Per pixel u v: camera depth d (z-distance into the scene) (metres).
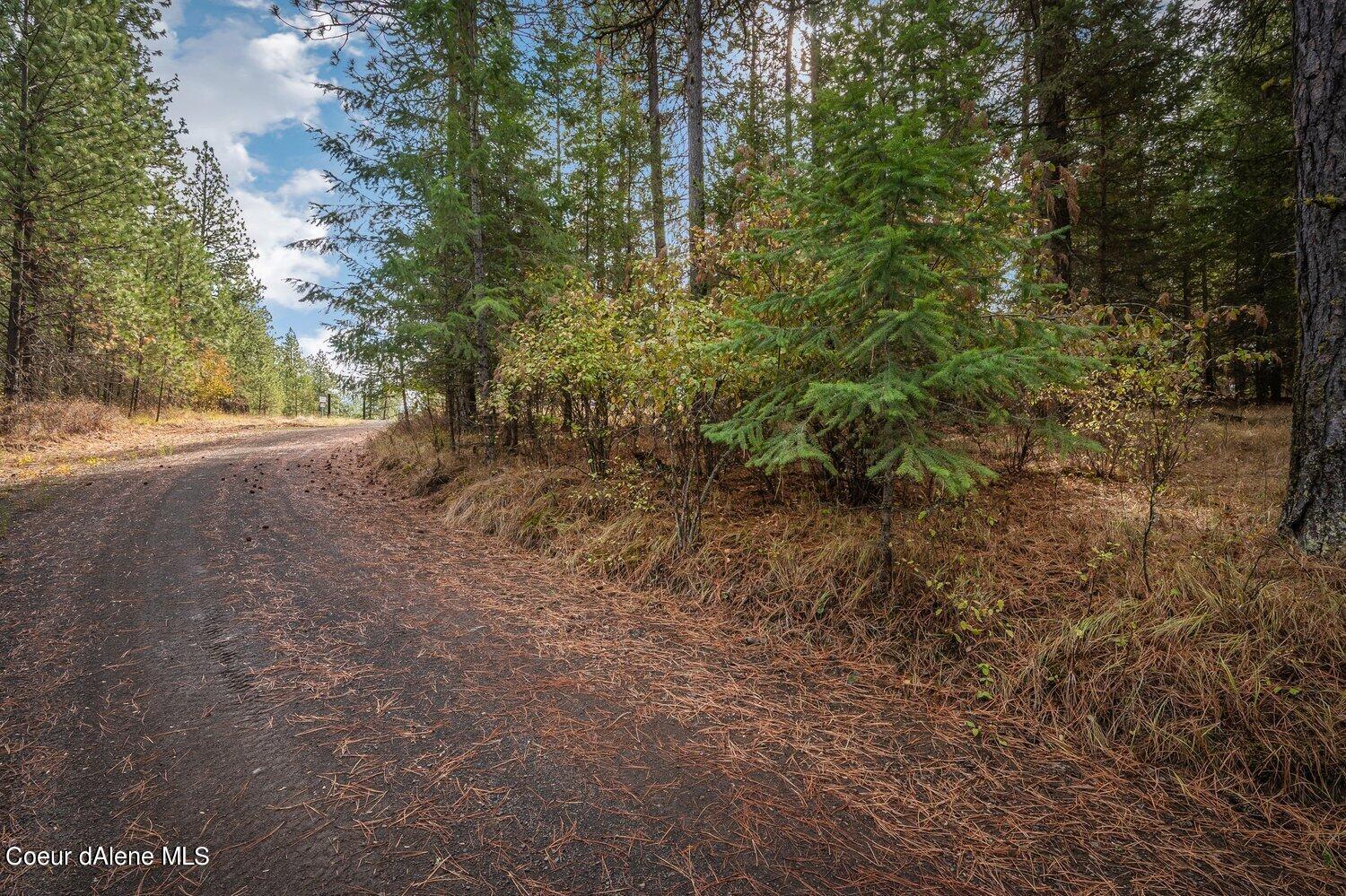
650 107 10.02
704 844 2.01
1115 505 4.60
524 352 6.47
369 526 6.75
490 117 8.61
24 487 8.47
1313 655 2.57
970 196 3.24
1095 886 1.85
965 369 2.62
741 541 4.64
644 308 5.80
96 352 15.53
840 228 3.14
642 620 4.03
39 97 12.44
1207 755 2.39
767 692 3.07
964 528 4.31
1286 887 1.84
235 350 30.47
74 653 3.45
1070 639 2.96
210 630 3.82
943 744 2.62
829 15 8.09
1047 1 8.66
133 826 2.05
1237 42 7.58
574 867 1.89
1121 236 11.16
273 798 2.21
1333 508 3.16
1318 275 3.27
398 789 2.28
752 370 4.21
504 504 6.68
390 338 8.57
